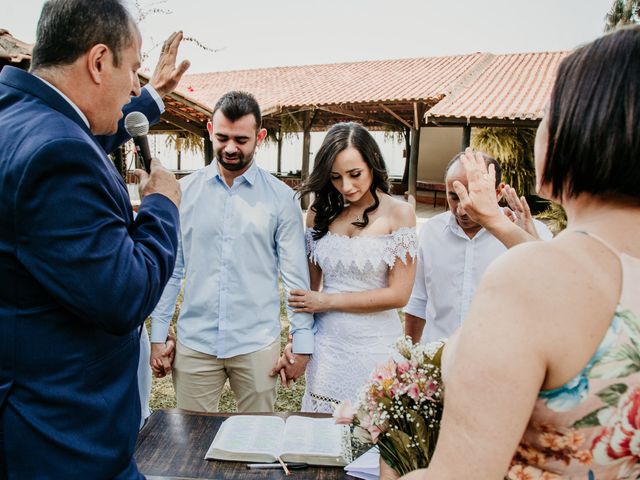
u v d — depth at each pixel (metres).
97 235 1.05
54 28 1.16
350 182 2.25
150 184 1.34
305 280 2.49
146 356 1.87
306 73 18.92
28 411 1.07
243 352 2.52
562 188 0.77
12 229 1.03
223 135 2.39
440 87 14.14
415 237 2.32
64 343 1.09
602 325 0.67
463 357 0.70
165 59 2.19
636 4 13.91
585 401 0.68
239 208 2.50
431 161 18.81
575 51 0.76
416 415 1.09
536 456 0.74
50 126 1.07
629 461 0.71
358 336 2.34
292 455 1.55
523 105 12.28
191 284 2.55
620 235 0.71
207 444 1.67
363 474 1.50
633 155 0.68
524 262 0.70
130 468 1.26
